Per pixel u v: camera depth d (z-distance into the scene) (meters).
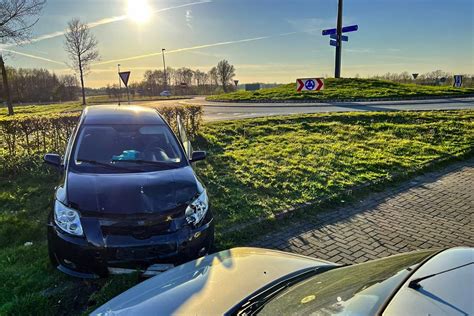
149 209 3.33
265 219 5.26
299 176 7.37
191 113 10.76
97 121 4.62
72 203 3.31
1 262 3.87
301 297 1.94
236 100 30.50
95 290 3.39
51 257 3.39
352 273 2.17
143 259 3.16
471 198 6.53
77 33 35.94
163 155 4.29
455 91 27.97
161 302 2.08
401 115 14.91
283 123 13.92
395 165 8.45
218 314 1.94
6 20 14.92
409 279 1.62
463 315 1.29
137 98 56.28
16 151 7.77
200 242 3.46
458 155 9.53
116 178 3.67
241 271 2.47
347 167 8.16
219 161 8.45
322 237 4.92
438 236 4.99
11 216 5.08
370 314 1.44
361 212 5.85
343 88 30.38
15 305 3.06
